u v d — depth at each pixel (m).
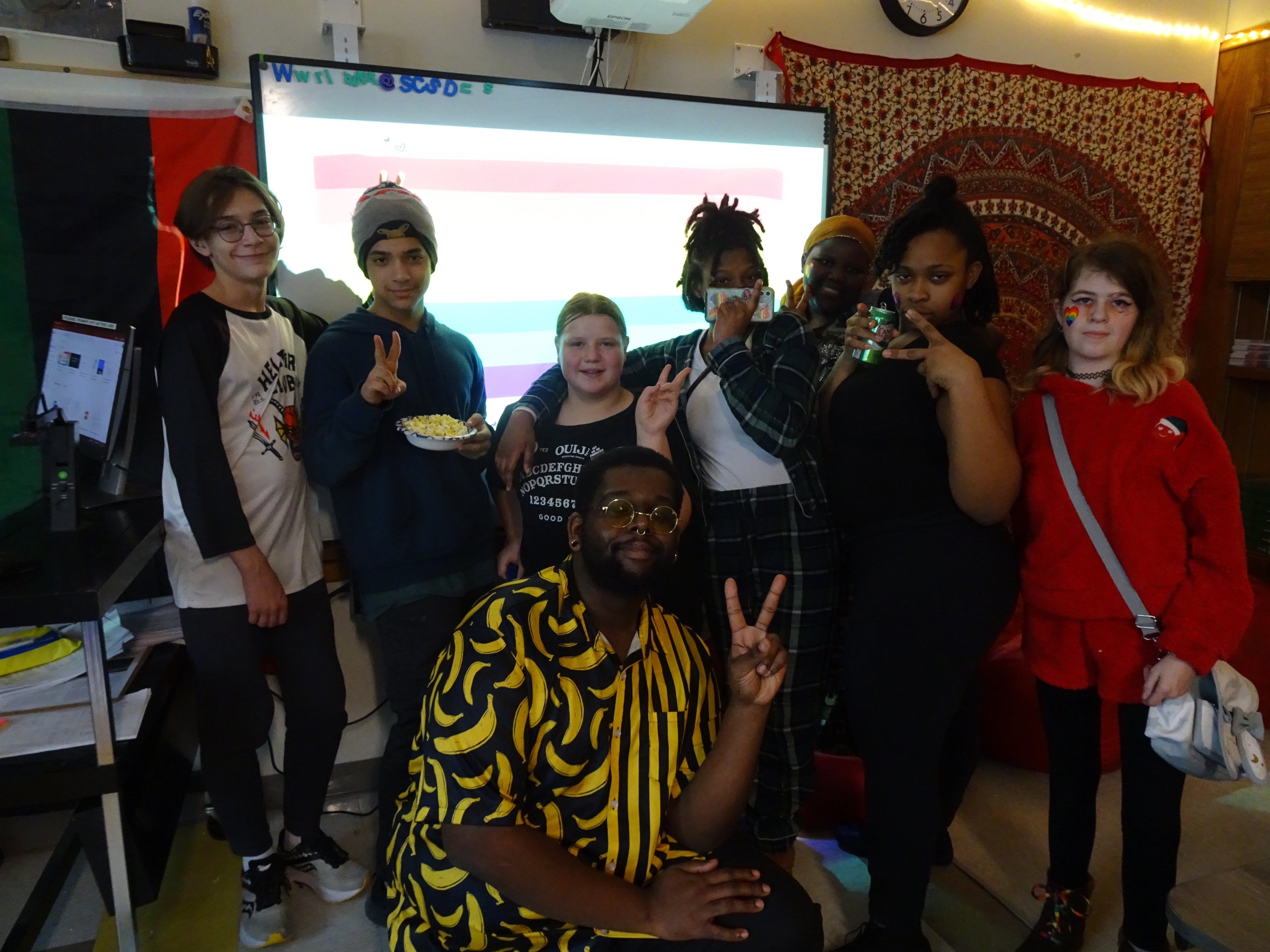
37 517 1.75
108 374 1.72
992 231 2.78
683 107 2.29
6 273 1.86
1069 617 1.49
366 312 1.78
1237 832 2.06
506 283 2.20
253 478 1.65
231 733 1.67
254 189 1.61
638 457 1.20
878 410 1.52
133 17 1.90
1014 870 1.94
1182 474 1.40
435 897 1.18
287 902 1.85
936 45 2.65
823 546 1.70
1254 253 3.04
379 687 2.26
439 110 2.07
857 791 2.03
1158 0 2.95
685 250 1.82
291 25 2.01
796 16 2.48
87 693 1.61
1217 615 1.36
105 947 1.69
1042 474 1.52
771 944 1.19
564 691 1.17
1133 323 1.43
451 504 1.74
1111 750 2.30
